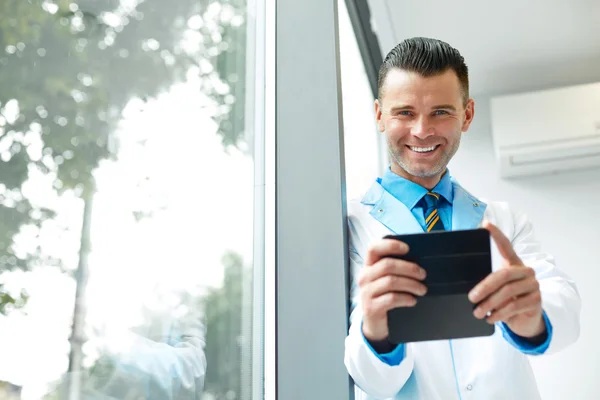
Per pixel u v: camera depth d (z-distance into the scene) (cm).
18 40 93
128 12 121
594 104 305
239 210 150
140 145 119
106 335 103
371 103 306
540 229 307
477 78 327
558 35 295
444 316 108
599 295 291
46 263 92
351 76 263
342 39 246
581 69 317
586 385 278
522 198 313
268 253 156
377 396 132
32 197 91
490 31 294
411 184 158
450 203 158
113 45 115
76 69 104
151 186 120
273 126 168
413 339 110
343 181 160
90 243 102
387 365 122
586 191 308
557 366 283
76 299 97
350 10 261
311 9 176
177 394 119
